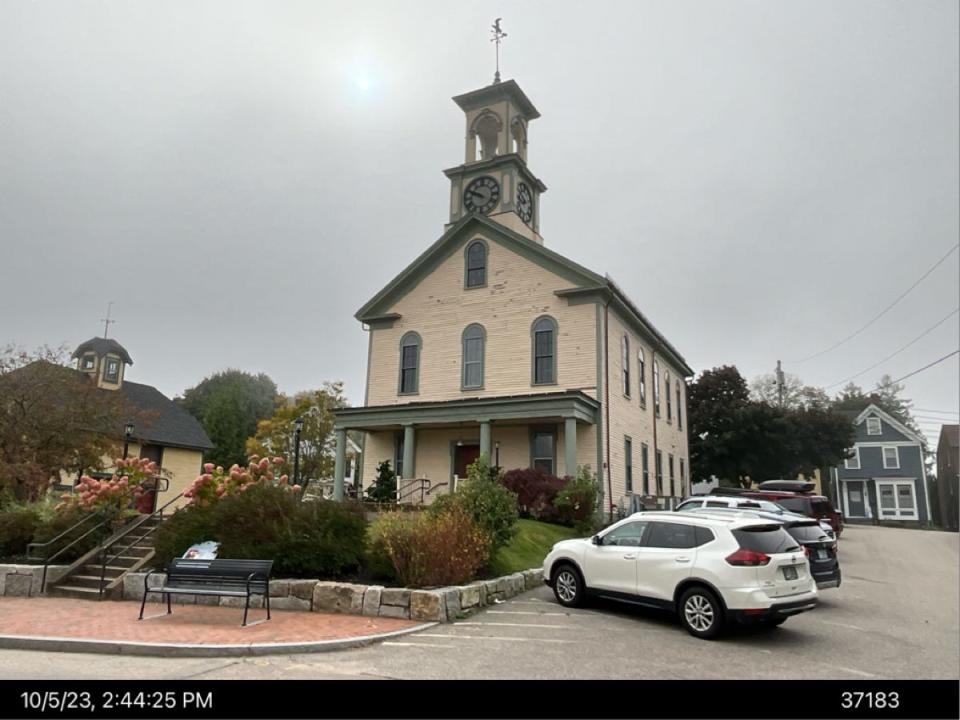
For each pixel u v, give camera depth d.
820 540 12.45
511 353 23.98
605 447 22.19
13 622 9.71
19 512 14.61
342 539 11.77
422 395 25.28
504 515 13.11
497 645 8.49
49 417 22.48
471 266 25.56
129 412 26.39
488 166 27.31
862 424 51.12
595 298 23.03
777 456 38.22
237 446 55.28
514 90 28.12
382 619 9.99
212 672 7.19
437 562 10.87
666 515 10.45
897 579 15.89
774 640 9.30
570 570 11.32
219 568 10.16
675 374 34.88
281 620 9.84
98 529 14.16
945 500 50.09
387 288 26.72
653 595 9.88
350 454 38.38
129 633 8.83
